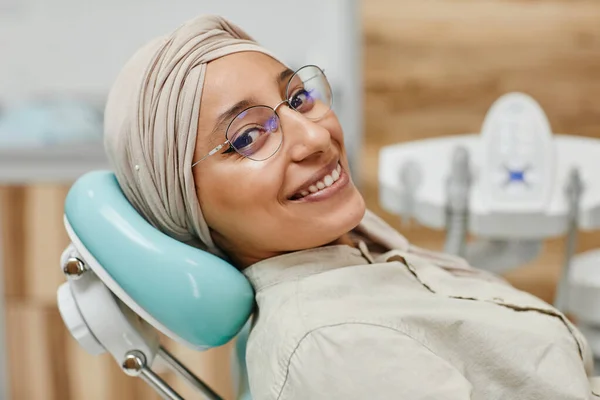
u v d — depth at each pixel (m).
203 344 0.74
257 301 0.76
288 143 0.72
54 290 1.82
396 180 1.31
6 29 1.95
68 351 1.84
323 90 0.80
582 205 1.22
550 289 1.90
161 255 0.71
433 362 0.64
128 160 0.76
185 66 0.72
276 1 1.91
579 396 0.68
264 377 0.68
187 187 0.74
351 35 1.85
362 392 0.63
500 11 1.78
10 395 1.86
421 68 1.81
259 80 0.73
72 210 0.75
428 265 0.84
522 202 1.22
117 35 1.95
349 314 0.67
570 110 1.82
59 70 1.97
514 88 1.81
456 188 1.19
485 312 0.73
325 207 0.74
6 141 1.84
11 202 1.79
